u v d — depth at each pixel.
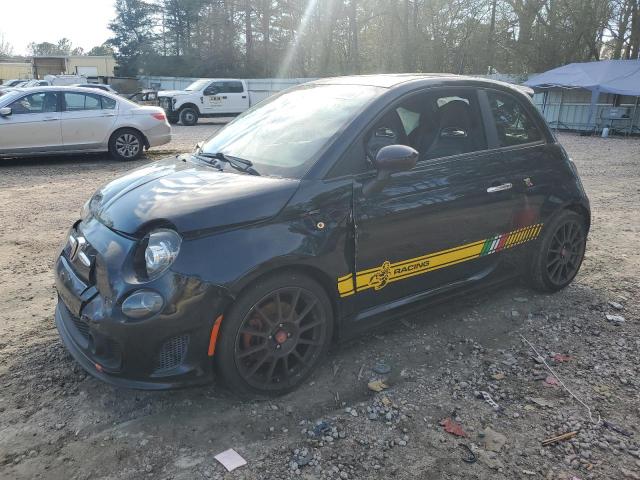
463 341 3.78
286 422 2.88
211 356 2.80
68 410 2.96
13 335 3.78
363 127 3.29
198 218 2.74
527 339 3.83
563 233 4.49
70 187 8.88
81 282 2.95
